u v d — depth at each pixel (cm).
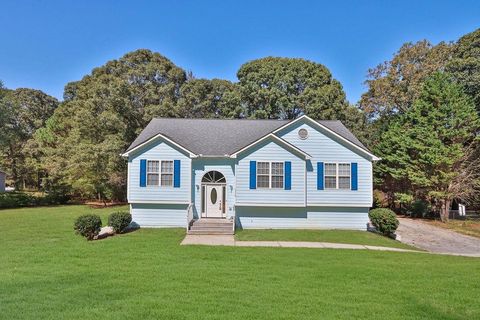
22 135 5025
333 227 2320
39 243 1750
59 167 3912
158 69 4328
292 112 4228
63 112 4875
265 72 4338
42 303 870
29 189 5591
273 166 2275
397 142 3125
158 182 2288
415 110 3066
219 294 953
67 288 999
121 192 3959
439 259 1520
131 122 3997
